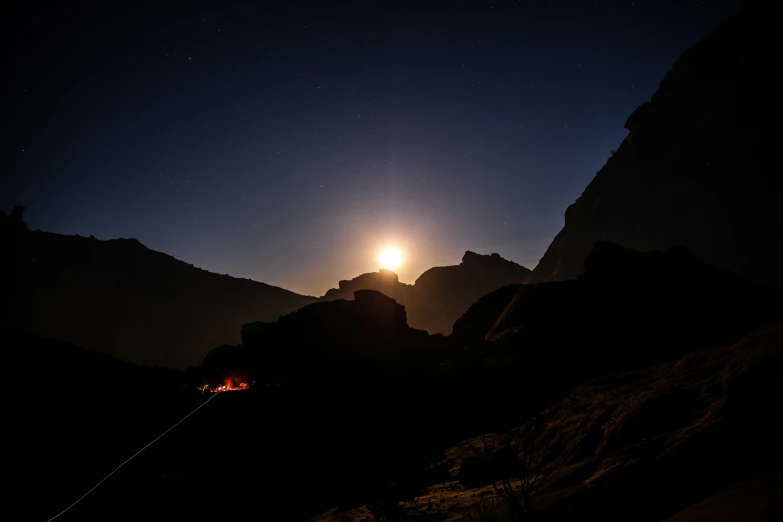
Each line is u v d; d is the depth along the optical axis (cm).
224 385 2064
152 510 1148
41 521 1079
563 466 727
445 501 762
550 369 1658
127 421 1562
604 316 1794
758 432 444
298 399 1867
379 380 2153
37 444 1315
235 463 1434
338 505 1075
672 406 620
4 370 1611
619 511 458
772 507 315
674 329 1505
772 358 487
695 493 429
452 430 1539
